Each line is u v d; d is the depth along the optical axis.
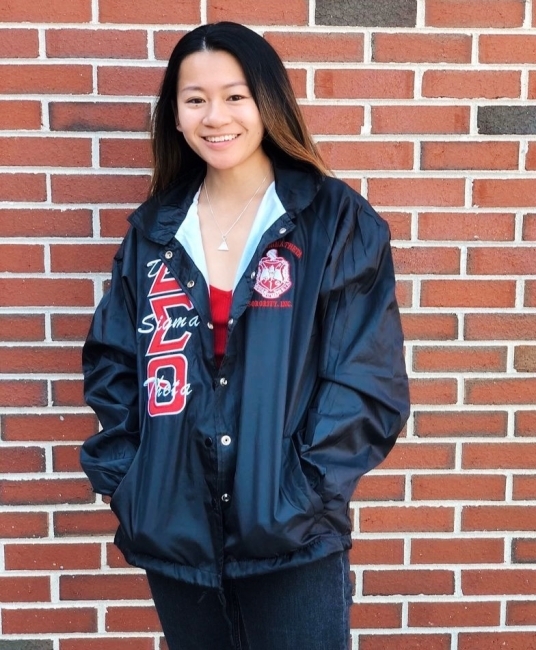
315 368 1.83
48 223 2.38
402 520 2.49
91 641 2.54
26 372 2.43
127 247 2.01
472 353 2.43
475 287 2.41
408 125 2.36
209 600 1.93
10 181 2.36
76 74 2.32
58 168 2.36
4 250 2.38
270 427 1.74
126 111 2.34
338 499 1.76
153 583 1.97
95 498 2.48
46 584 2.51
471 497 2.48
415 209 2.39
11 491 2.47
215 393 1.81
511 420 2.45
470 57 2.34
